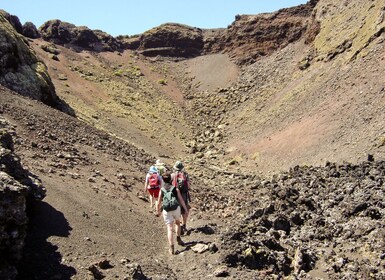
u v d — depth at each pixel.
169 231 9.96
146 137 46.53
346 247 11.16
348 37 44.88
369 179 17.05
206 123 56.25
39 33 76.81
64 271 7.84
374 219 12.62
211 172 31.03
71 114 35.84
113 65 75.94
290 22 72.31
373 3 44.75
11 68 30.59
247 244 9.58
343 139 28.22
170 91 70.50
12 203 7.01
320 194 16.81
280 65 61.91
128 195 14.58
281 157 32.19
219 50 81.81
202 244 10.18
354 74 37.06
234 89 63.44
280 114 42.72
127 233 10.59
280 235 11.77
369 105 30.02
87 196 12.19
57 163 14.80
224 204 17.08
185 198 11.52
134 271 7.98
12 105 22.05
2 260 6.82
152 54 85.88
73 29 80.62
